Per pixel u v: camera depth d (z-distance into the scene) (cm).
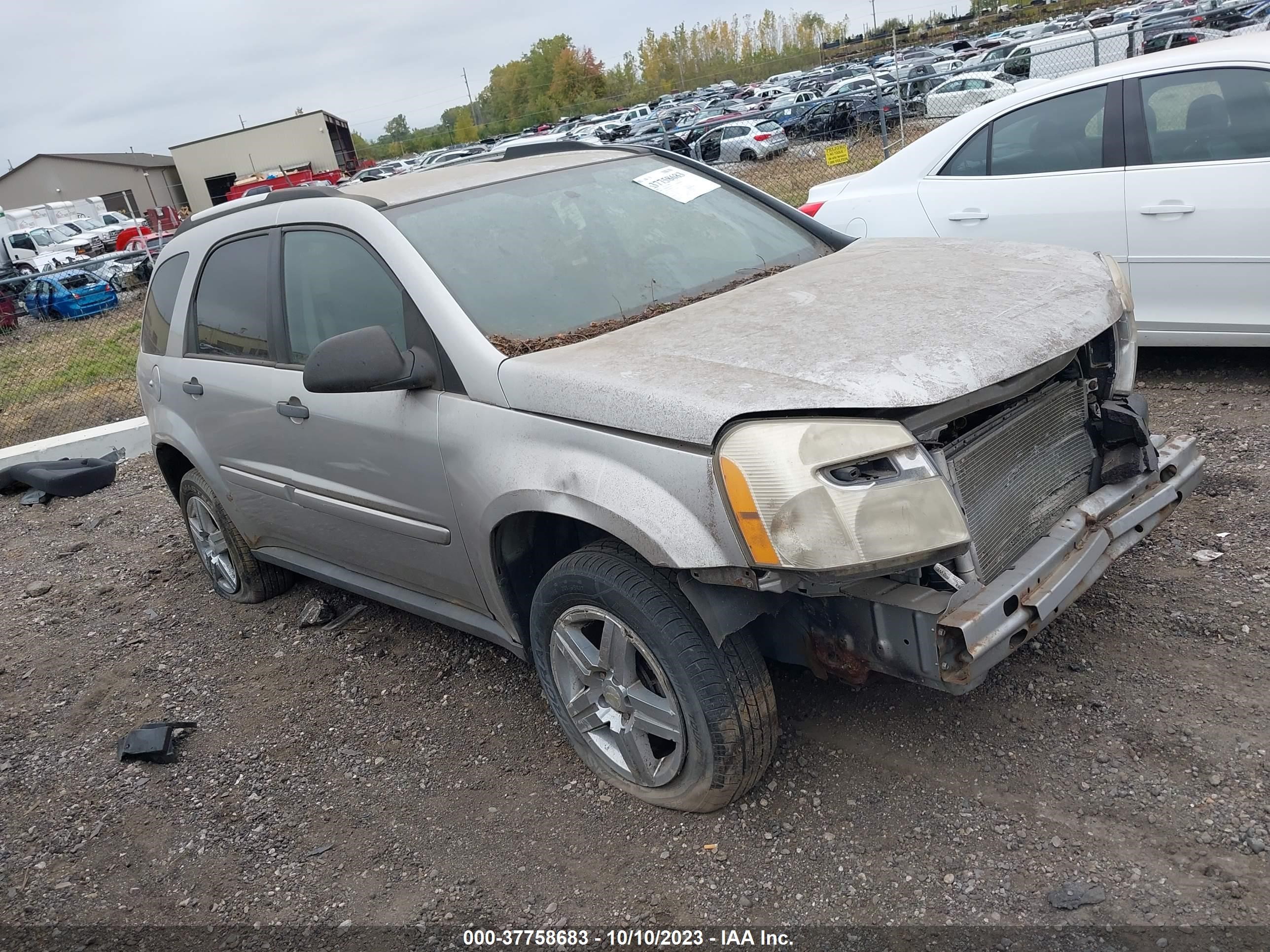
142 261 1908
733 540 224
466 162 391
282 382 359
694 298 321
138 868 302
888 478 215
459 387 290
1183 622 316
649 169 390
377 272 318
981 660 219
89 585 554
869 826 258
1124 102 501
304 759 344
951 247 329
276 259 366
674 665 248
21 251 3052
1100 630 320
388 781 322
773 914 237
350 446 330
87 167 5975
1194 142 479
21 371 1394
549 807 294
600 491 248
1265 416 460
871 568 210
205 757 357
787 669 331
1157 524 281
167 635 469
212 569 490
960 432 250
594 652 277
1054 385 269
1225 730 266
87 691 427
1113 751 267
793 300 287
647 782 275
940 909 229
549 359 272
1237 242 465
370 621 439
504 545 293
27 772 368
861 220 600
